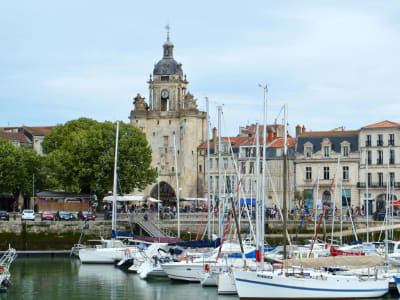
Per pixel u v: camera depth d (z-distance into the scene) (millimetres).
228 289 58938
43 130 155125
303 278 53562
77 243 92562
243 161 123688
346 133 120625
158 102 137750
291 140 126812
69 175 107375
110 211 99500
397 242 71000
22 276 69812
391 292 57906
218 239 70562
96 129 114125
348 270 59031
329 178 118438
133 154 109812
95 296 59219
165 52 139250
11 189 115375
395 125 116188
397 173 115125
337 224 96000
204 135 136875
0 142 119438
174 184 135125
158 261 69125
